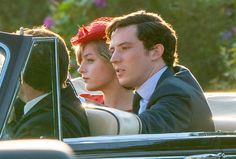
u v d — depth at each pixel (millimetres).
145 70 7219
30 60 6121
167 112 6938
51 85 6191
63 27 14578
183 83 7152
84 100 7789
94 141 6348
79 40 7707
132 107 7395
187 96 7043
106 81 7738
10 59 6051
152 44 7211
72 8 14734
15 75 6027
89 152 6309
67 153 4945
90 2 14633
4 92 5996
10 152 4914
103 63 7695
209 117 7230
